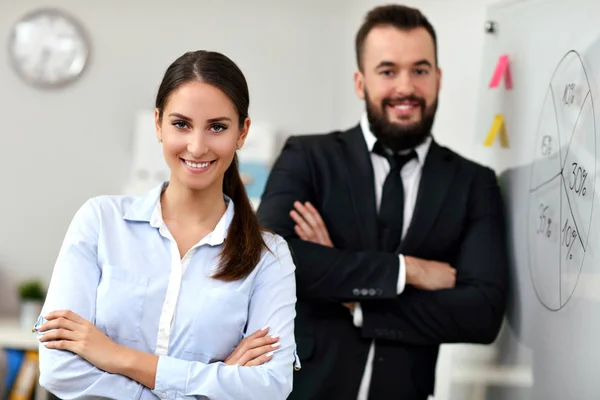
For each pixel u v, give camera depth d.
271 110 6.48
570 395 2.82
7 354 5.48
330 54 6.48
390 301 3.15
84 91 6.33
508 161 3.40
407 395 3.20
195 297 2.36
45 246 6.31
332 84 6.48
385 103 3.23
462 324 3.17
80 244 2.37
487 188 3.34
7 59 6.33
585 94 2.81
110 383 2.25
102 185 6.32
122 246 2.38
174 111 2.30
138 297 2.33
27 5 6.35
